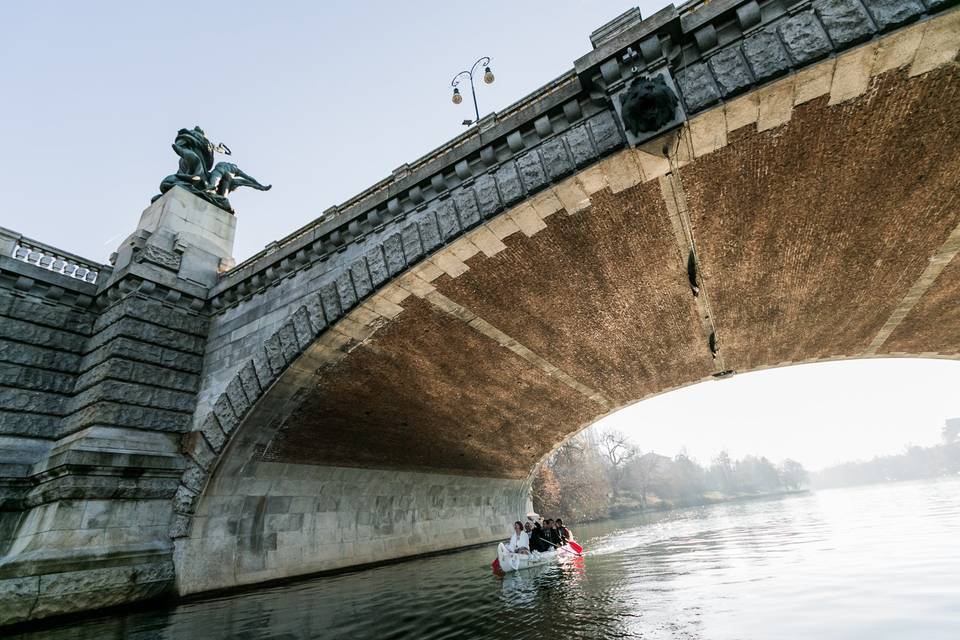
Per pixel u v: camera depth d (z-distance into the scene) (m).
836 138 11.61
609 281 16.83
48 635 10.47
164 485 15.71
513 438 29.23
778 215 14.16
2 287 16.39
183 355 17.81
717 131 11.20
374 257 14.85
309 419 17.73
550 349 20.75
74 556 13.00
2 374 15.63
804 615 7.73
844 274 17.25
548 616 9.16
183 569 14.86
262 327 17.16
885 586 9.48
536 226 13.76
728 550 17.64
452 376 20.23
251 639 9.05
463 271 14.91
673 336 21.73
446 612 10.39
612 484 95.00
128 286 17.39
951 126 11.37
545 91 13.23
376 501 23.81
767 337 22.84
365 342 16.31
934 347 24.00
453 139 14.59
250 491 17.55
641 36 11.06
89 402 15.77
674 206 13.62
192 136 22.27
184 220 20.09
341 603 12.20
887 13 9.39
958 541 14.67
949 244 15.58
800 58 9.98
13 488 14.70
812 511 43.97
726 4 10.59
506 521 35.72
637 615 8.56
